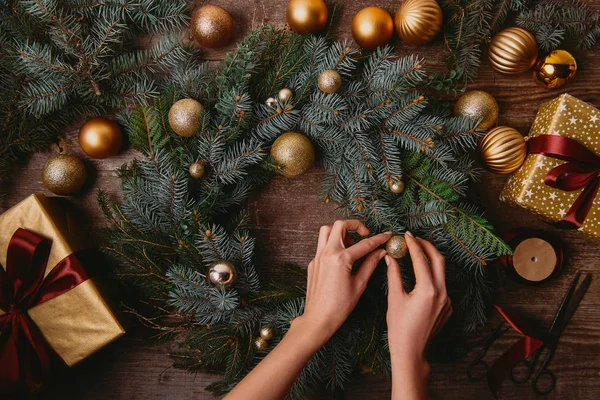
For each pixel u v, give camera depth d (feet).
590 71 3.44
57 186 3.30
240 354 3.17
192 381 3.60
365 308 3.27
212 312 3.18
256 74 3.23
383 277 3.25
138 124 3.16
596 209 3.22
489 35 3.28
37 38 3.26
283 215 3.53
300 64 3.18
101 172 3.52
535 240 3.41
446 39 3.34
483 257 3.12
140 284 3.22
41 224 3.24
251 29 3.38
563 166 3.14
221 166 3.20
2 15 3.19
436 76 3.11
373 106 3.17
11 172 3.53
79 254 3.31
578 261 3.50
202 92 3.28
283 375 2.51
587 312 3.51
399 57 3.46
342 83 3.24
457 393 3.56
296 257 3.53
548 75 3.29
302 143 3.11
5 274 3.23
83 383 3.60
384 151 3.18
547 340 3.51
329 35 3.42
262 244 3.54
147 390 3.60
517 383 3.54
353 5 3.45
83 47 3.11
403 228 3.18
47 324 3.26
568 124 3.18
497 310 3.52
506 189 3.40
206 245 3.10
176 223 3.22
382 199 3.25
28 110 3.29
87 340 3.24
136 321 3.55
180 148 3.16
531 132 3.38
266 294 3.22
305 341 2.64
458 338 3.53
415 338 2.75
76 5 3.21
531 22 3.30
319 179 3.51
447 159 3.16
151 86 3.28
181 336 3.58
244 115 3.10
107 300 3.26
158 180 3.19
